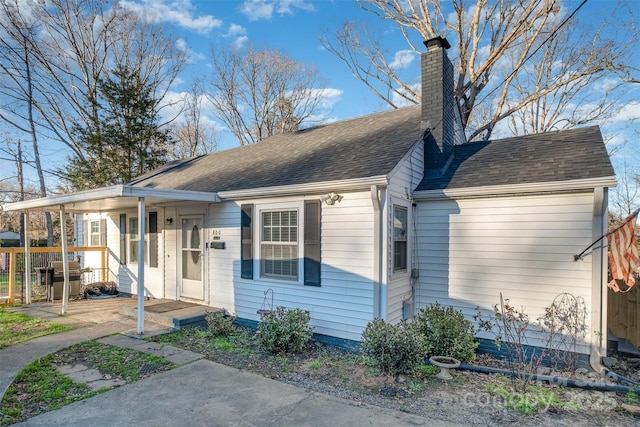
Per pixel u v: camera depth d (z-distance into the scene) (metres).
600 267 4.90
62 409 3.45
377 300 5.44
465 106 13.57
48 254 12.34
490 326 5.32
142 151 16.91
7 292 10.34
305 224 6.20
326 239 6.00
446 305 6.22
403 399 3.80
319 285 6.04
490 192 5.64
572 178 5.03
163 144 19.53
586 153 5.71
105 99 16.97
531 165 5.91
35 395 3.77
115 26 19.17
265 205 6.73
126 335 6.05
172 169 12.26
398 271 6.00
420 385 4.18
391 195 5.64
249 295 6.96
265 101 25.58
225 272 7.38
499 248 5.76
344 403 3.63
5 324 6.75
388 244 5.54
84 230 11.44
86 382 4.11
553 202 5.33
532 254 5.48
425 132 6.95
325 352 5.47
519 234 5.59
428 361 4.89
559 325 5.15
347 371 4.65
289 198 6.41
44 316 7.40
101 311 7.85
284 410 3.46
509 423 3.29
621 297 6.08
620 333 6.05
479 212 5.95
